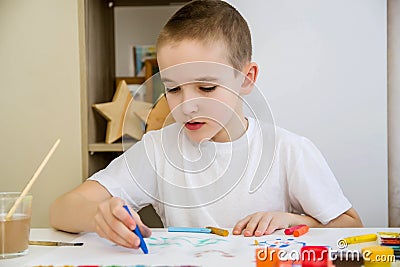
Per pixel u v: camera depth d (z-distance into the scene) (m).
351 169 1.59
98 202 0.94
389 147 1.58
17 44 1.44
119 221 0.77
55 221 0.97
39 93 1.43
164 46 1.07
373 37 1.57
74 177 1.43
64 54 1.42
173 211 1.14
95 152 1.48
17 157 1.44
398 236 0.80
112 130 1.45
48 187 1.43
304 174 1.14
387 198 1.59
